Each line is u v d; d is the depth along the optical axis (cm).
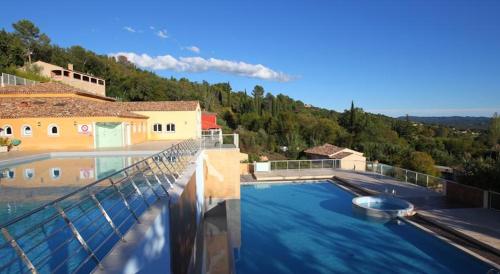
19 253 353
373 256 1270
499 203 1644
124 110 2927
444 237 1356
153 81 8131
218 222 1986
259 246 1407
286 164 3183
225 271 1209
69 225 458
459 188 1870
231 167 2219
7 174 1563
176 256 841
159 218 687
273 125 7312
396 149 4638
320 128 7194
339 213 1862
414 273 1116
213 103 9506
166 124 3541
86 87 6738
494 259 1134
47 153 2125
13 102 2819
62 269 573
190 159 1568
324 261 1242
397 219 1672
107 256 497
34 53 7606
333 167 3262
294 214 1869
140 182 1171
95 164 1869
